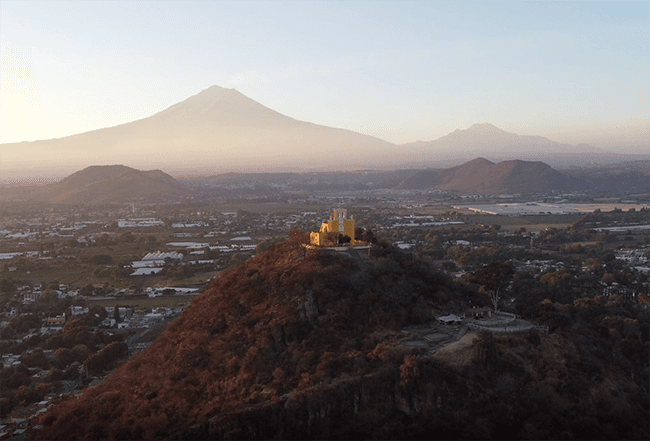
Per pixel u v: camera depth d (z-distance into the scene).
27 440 122.38
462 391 106.50
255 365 114.62
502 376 110.12
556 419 106.50
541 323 128.88
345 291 126.25
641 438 107.50
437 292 140.12
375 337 117.94
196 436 101.44
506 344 117.06
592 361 119.50
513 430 104.44
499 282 151.38
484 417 104.50
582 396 111.00
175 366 123.38
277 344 117.50
